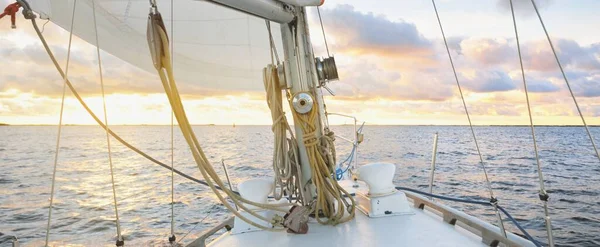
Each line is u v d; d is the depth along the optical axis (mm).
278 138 2459
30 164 32938
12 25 1331
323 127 2611
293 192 2570
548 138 86438
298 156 2545
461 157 34344
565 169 25281
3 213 13070
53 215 12508
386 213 2652
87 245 9070
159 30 1313
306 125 2381
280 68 2461
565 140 77125
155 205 13203
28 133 131125
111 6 2293
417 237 2223
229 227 2715
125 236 9484
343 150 32188
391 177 2734
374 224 2482
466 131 125000
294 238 2291
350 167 4633
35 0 1498
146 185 18250
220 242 2303
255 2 1835
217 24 3289
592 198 14477
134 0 2361
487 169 24672
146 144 60719
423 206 2881
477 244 2107
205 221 10344
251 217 2469
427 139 76062
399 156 33719
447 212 2488
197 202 13203
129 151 46938
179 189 16391
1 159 38844
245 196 2484
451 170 23781
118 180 20562
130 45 2623
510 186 17609
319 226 2486
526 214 11430
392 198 2686
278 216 2420
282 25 2418
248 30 3461
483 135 103875
